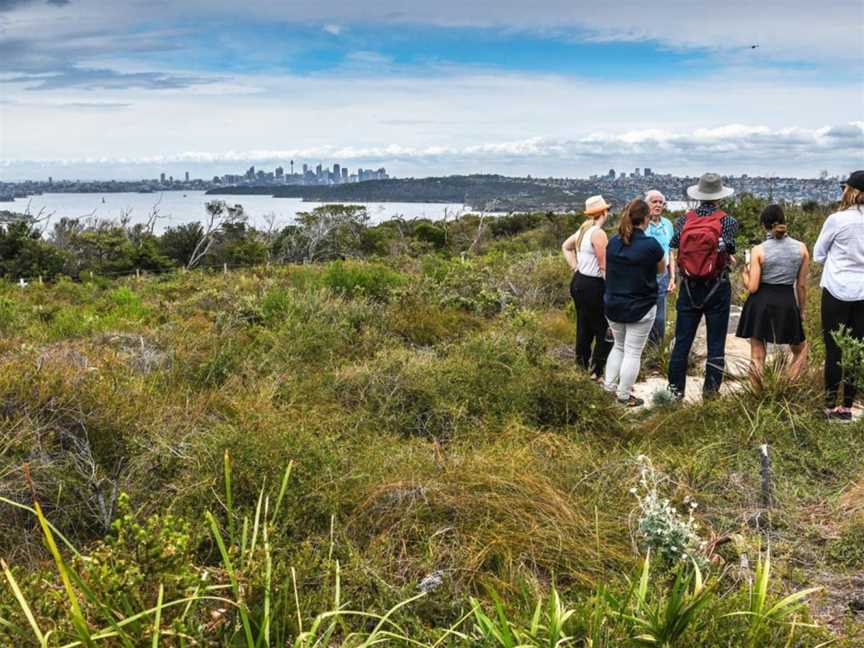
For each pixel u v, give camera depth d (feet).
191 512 11.40
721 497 13.28
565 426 17.46
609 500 12.78
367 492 12.41
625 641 8.33
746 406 17.20
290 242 116.37
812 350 22.52
